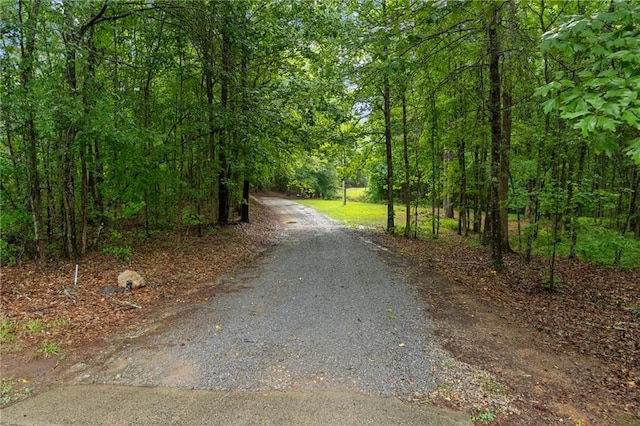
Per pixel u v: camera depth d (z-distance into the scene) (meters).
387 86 11.88
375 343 4.39
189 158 10.98
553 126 7.29
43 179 8.47
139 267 7.91
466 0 4.19
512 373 3.66
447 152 15.12
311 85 11.59
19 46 6.89
